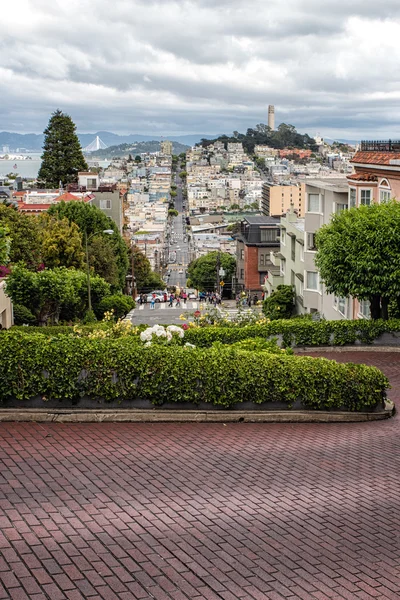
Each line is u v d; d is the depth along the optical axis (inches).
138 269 3860.7
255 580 268.8
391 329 940.6
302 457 453.7
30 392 502.6
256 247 3245.6
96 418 505.4
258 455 449.4
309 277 1585.9
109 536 298.7
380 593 265.1
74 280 1553.9
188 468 407.5
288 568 282.0
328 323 936.3
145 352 530.6
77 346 514.6
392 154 1161.4
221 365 549.3
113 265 2314.2
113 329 764.6
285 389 564.1
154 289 4018.2
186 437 480.7
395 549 310.7
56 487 354.9
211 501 354.6
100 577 260.7
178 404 539.8
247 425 538.6
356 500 374.0
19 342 504.1
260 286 3270.2
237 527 322.0
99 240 2317.9
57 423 490.9
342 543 313.1
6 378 498.6
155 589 255.0
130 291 3430.1
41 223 2174.0
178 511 335.9
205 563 280.2
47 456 406.9
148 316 2439.7
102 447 435.2
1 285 1300.4
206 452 446.0
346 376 590.6
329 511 353.7
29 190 3838.6
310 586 267.4
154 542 296.7
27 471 376.8
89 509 328.2
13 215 1791.3
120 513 326.6
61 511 323.0
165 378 531.8
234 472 407.8
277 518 338.3
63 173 4101.9
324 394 579.5
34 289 1387.8
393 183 1136.2
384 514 354.9
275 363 569.3
